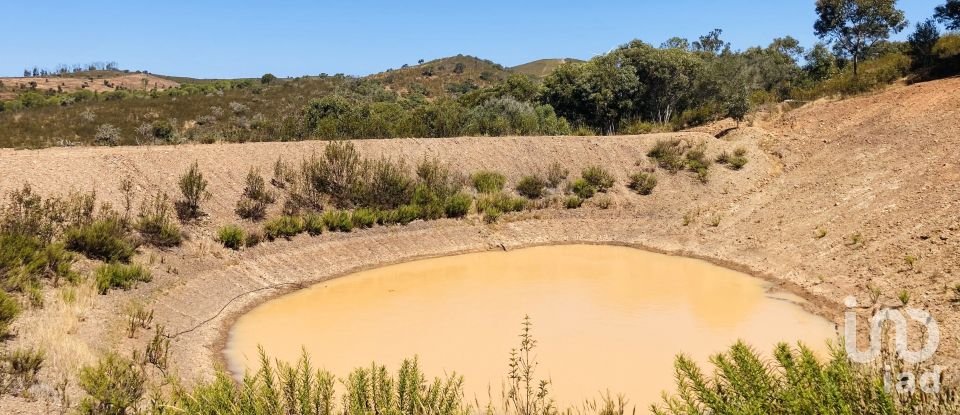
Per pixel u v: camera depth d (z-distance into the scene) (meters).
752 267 23.41
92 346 13.32
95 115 55.84
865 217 23.34
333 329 17.66
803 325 17.52
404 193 27.31
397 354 15.82
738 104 36.31
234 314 18.66
